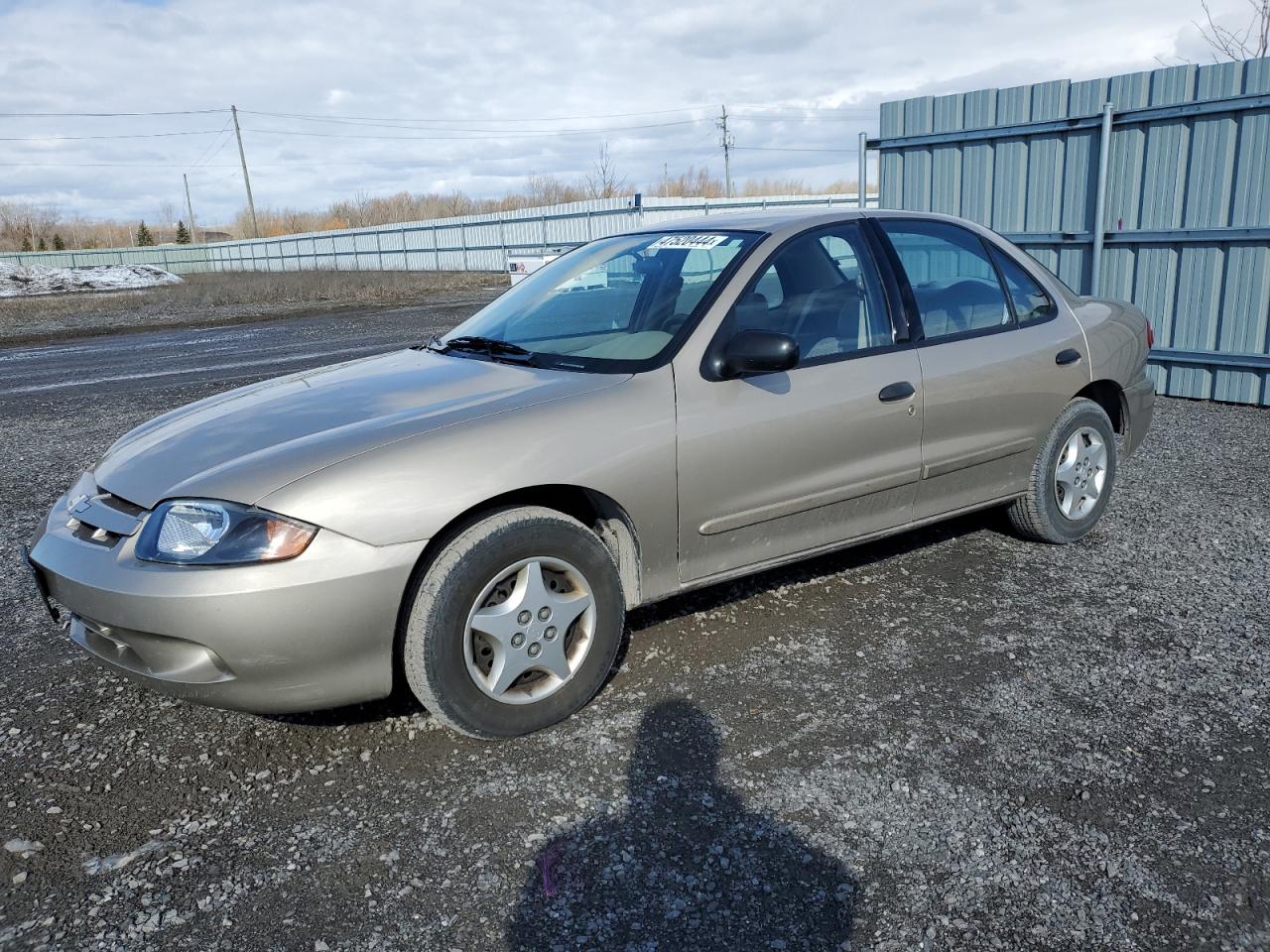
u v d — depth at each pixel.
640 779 2.63
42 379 11.77
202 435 2.94
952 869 2.25
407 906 2.18
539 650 2.85
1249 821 2.38
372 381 3.29
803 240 3.53
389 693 2.73
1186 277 7.53
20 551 4.79
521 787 2.62
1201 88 7.11
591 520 3.19
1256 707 2.93
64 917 2.17
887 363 3.55
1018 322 4.07
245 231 92.44
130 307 25.05
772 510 3.31
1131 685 3.08
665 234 3.83
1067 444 4.25
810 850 2.33
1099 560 4.19
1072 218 8.08
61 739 2.96
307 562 2.48
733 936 2.06
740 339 3.07
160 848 2.41
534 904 2.17
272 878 2.29
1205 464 5.78
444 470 2.65
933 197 9.02
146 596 2.45
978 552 4.30
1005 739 2.79
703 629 3.57
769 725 2.89
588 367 3.16
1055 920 2.07
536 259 22.50
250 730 2.97
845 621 3.61
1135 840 2.33
